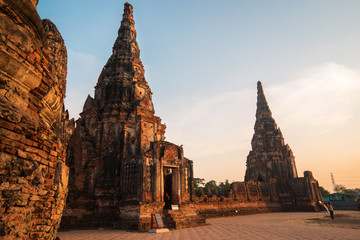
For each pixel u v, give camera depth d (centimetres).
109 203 2314
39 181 583
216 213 3288
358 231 1525
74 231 1886
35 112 625
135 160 2203
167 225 2023
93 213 2228
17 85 558
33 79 588
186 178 2509
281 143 5647
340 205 5609
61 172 768
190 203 2422
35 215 581
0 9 514
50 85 677
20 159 521
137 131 2566
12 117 497
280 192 4738
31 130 558
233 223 2322
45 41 668
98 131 2647
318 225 1958
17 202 498
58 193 687
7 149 488
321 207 4697
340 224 1997
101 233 1723
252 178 5319
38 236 582
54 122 817
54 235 702
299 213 4009
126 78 3127
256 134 5594
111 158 2573
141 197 2041
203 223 2262
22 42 550
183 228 2002
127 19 3725
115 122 2775
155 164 2245
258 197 4275
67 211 2088
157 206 2092
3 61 510
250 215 3666
